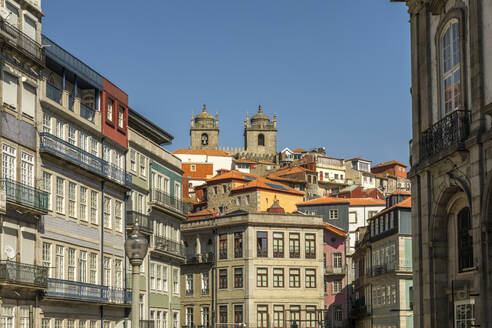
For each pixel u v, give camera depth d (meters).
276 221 82.50
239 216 82.25
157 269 61.38
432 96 26.72
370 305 82.19
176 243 65.12
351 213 106.94
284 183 125.94
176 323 65.56
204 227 85.06
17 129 39.25
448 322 25.69
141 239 18.94
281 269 82.06
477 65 22.97
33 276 39.62
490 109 21.59
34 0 41.94
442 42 26.17
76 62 47.53
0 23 37.75
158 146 62.00
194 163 154.00
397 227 73.88
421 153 26.64
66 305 44.56
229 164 160.00
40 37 42.50
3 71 38.06
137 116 58.97
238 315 81.06
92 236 48.50
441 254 25.97
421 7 27.50
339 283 92.12
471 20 23.48
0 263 37.22
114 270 51.75
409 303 72.81
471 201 23.17
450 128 24.34
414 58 28.06
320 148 177.88
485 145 22.42
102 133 50.66
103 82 51.38
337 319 91.25
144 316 57.50
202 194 116.44
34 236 40.88
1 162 37.25
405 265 73.38
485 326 21.97
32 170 40.94
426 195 26.41
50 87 43.62
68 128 46.06
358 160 169.75
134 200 56.50
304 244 83.38
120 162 54.19
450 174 24.66
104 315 49.72
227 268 82.56
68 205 45.31
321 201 100.12
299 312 82.06
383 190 159.25
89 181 48.34
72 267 45.59
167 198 63.38
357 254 90.56
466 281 24.33
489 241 22.12
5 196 36.78
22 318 39.38
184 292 86.06
